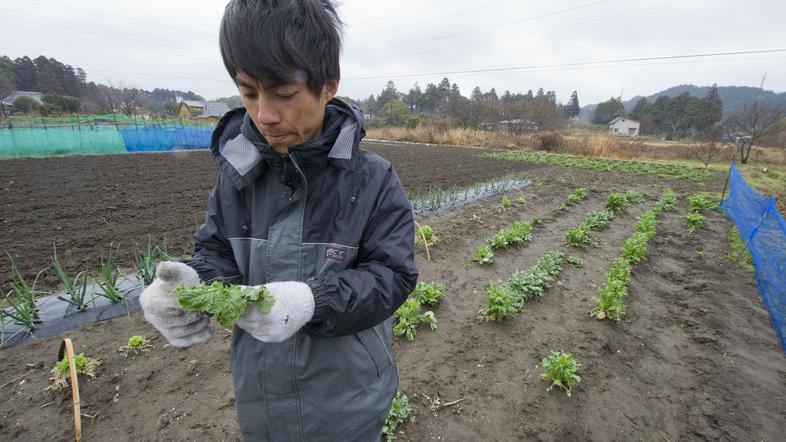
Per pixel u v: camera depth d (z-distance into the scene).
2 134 16.03
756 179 18.55
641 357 4.18
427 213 8.96
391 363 1.72
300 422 1.56
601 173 18.14
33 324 3.88
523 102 46.66
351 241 1.36
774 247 6.12
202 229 1.60
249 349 1.55
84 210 8.13
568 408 3.39
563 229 8.77
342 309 1.17
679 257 7.31
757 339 4.58
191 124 33.84
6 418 2.90
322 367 1.49
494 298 4.57
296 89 1.11
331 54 1.15
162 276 1.13
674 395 3.62
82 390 3.19
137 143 19.75
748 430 3.25
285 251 1.39
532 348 4.20
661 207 10.98
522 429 3.14
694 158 27.73
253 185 1.45
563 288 5.71
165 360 3.59
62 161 15.22
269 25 1.00
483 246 6.59
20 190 9.86
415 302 4.50
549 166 19.92
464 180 14.00
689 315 5.10
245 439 1.70
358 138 1.37
